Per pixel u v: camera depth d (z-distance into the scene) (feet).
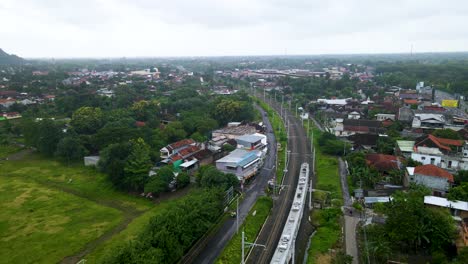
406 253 156.97
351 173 248.11
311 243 169.89
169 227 150.30
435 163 249.14
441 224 155.74
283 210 205.77
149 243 139.03
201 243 170.50
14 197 226.58
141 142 279.69
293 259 147.84
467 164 241.55
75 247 168.35
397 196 191.21
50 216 200.44
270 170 273.13
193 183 245.65
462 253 137.28
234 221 192.03
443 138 299.79
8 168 284.41
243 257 149.69
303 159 296.92
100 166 267.18
